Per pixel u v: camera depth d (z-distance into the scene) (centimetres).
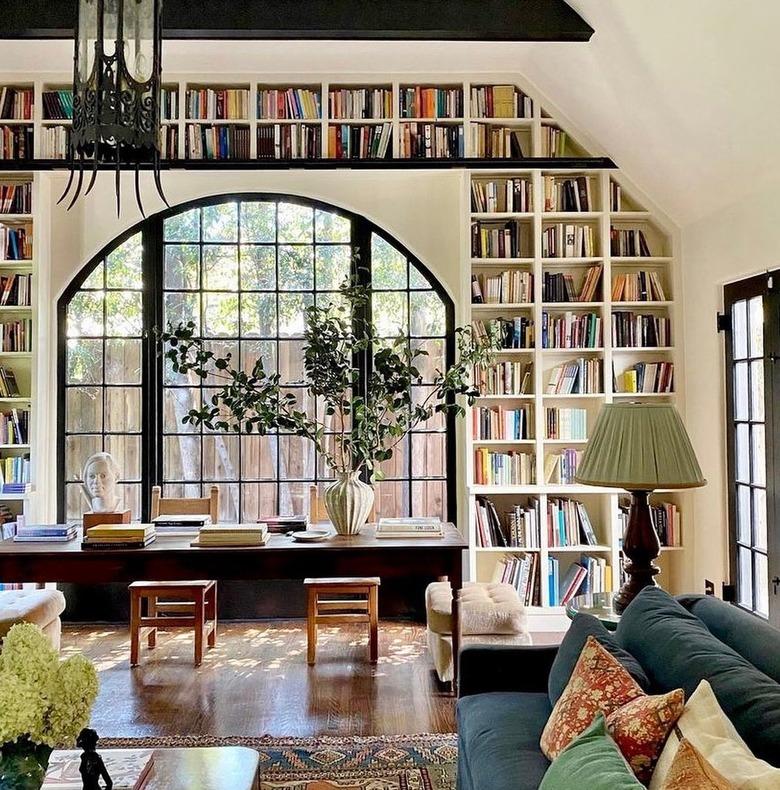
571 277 545
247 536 368
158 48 258
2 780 154
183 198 543
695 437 507
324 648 464
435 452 552
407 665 430
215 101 525
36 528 387
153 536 383
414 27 432
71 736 161
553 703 226
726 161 427
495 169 524
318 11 432
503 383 527
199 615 430
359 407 406
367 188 549
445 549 365
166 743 323
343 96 528
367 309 553
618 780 134
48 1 425
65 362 543
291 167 518
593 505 541
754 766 133
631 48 411
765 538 427
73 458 542
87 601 531
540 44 473
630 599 284
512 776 194
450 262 548
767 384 418
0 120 520
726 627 224
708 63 374
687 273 518
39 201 518
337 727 342
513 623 381
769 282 414
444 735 332
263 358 554
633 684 192
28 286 523
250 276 554
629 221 548
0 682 155
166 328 550
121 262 548
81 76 252
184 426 547
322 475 551
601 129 507
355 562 364
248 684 398
